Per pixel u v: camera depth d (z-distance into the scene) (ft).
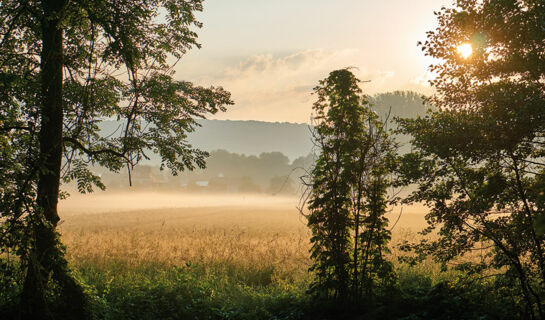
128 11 33.63
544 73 22.72
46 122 31.65
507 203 26.48
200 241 78.48
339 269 32.24
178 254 60.90
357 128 33.24
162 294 37.35
